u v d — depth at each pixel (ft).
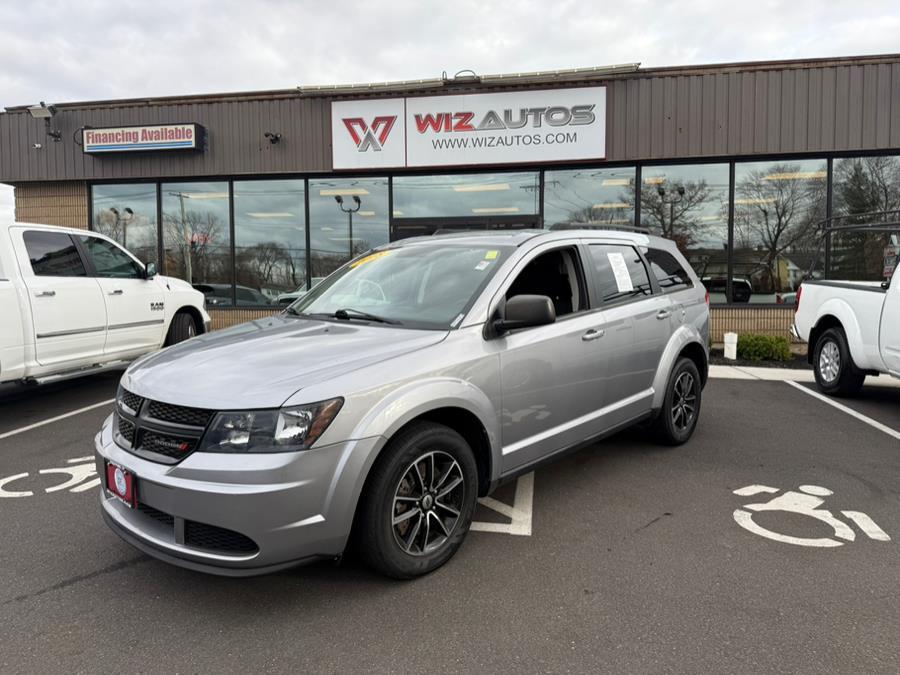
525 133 35.65
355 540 9.29
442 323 11.03
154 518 9.11
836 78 33.42
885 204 35.17
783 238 36.19
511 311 10.67
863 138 33.32
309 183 39.65
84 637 8.43
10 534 11.69
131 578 10.03
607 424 13.94
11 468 15.51
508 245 12.73
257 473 8.14
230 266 40.75
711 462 15.72
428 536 10.07
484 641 8.31
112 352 22.34
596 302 13.75
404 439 9.40
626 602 9.24
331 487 8.55
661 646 8.18
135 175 39.45
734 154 34.45
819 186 35.65
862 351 21.95
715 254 36.73
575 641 8.30
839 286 23.66
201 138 38.24
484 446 10.85
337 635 8.46
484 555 10.74
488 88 35.78
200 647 8.21
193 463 8.34
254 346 10.51
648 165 36.63
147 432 9.14
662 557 10.66
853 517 12.31
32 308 19.13
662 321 15.71
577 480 14.43
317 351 9.96
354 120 36.94
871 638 8.30
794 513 12.51
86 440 17.95
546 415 12.09
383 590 9.61
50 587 9.76
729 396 23.73
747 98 34.09
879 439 17.81
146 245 41.32
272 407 8.37
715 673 7.63
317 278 40.04
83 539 11.47
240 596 9.46
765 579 9.89
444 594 9.48
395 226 39.14
